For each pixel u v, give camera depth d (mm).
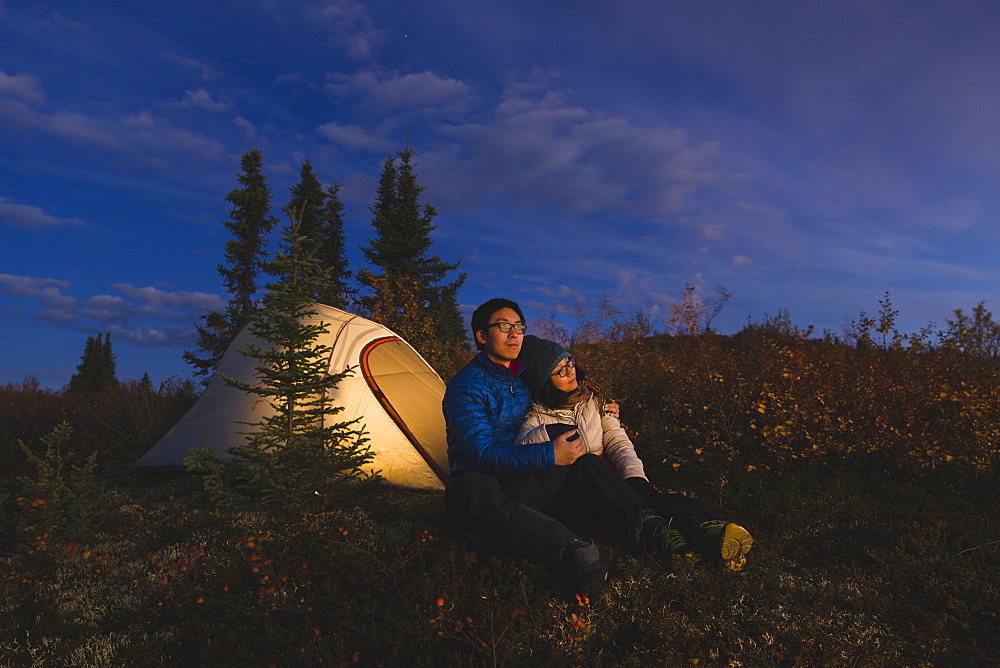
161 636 2670
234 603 2908
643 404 6980
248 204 13680
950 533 3828
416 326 12055
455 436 3594
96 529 4059
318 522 3949
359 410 5098
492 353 3541
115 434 7930
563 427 3373
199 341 12961
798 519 4055
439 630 2529
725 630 2645
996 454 5191
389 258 17234
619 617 2758
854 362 7109
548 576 3033
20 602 3004
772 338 8727
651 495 3375
